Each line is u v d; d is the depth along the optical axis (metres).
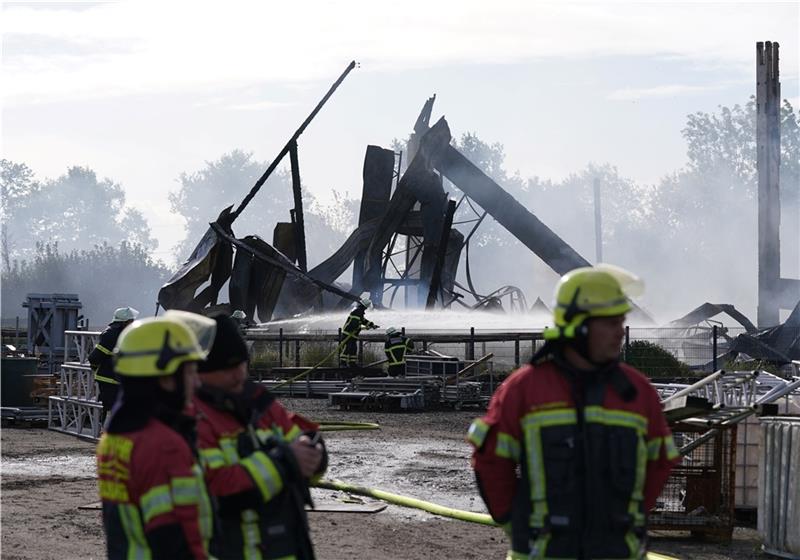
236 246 46.47
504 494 6.51
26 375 30.11
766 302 60.62
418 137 54.69
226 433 6.60
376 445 24.23
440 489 18.42
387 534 14.52
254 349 45.16
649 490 6.57
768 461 13.77
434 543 13.97
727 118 148.12
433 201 51.62
